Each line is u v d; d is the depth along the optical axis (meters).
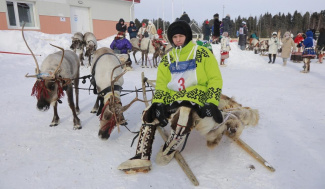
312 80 8.65
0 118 4.67
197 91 2.79
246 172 2.91
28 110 5.16
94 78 4.15
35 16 15.11
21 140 3.78
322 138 3.75
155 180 2.79
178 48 2.94
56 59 4.09
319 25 45.84
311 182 2.71
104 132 3.42
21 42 11.73
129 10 20.44
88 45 11.19
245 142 3.64
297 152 3.34
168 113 2.84
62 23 16.27
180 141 2.97
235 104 3.39
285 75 9.88
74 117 4.30
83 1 17.17
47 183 2.76
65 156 3.32
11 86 7.01
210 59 2.84
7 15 13.84
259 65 13.12
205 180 2.78
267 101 5.77
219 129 3.01
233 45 17.38
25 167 3.06
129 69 10.55
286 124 4.34
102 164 3.13
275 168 2.99
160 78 3.04
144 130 2.96
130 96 6.32
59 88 3.79
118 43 10.10
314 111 5.03
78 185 2.73
